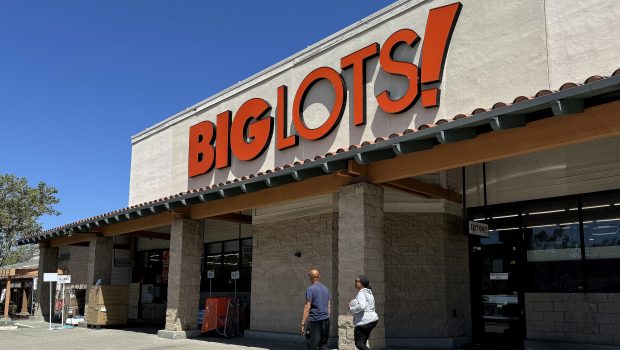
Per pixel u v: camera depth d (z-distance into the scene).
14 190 40.44
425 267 13.32
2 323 23.48
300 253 14.88
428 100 12.28
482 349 12.35
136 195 22.91
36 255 56.81
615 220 11.24
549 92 7.67
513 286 12.82
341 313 10.96
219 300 16.14
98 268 20.77
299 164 10.98
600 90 6.94
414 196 13.50
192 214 16.30
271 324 15.43
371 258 10.88
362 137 13.69
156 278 23.59
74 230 20.67
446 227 13.52
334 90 14.66
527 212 12.75
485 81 11.66
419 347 12.76
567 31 10.54
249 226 18.61
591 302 11.31
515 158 13.06
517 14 11.36
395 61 13.08
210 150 18.53
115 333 17.94
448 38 12.36
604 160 11.50
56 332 19.00
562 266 11.95
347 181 11.41
